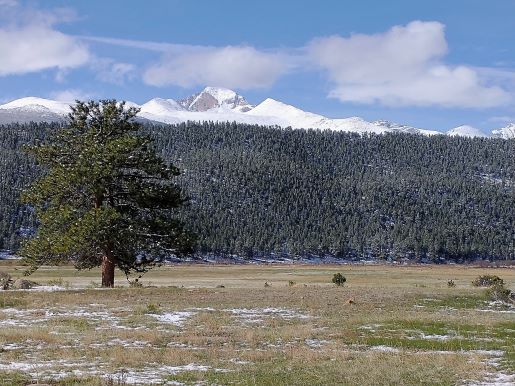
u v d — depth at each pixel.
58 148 43.50
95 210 39.66
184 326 25.19
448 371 16.67
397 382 15.30
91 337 21.56
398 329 25.09
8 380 14.33
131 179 43.16
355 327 25.50
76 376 15.13
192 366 17.28
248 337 22.17
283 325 25.80
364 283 68.94
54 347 19.70
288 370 16.77
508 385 14.87
